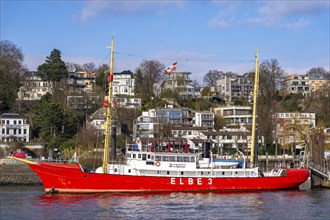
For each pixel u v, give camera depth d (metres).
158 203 65.44
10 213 58.78
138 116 147.75
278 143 133.25
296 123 142.25
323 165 90.31
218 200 68.31
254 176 76.75
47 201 66.50
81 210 60.81
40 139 130.88
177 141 125.38
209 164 75.94
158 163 73.94
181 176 73.81
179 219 56.28
